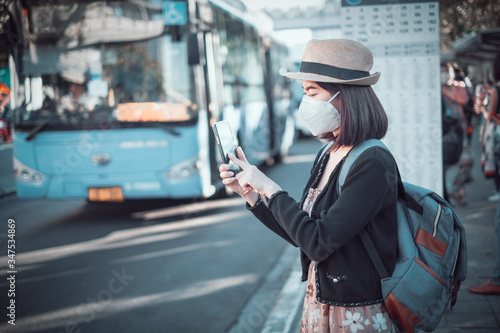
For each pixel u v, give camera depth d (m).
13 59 7.64
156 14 7.51
